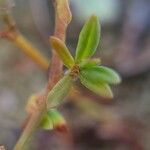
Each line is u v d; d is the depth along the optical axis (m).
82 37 0.09
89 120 0.34
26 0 0.40
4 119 0.35
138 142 0.34
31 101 0.11
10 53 0.39
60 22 0.10
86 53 0.09
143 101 0.37
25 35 0.40
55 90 0.09
